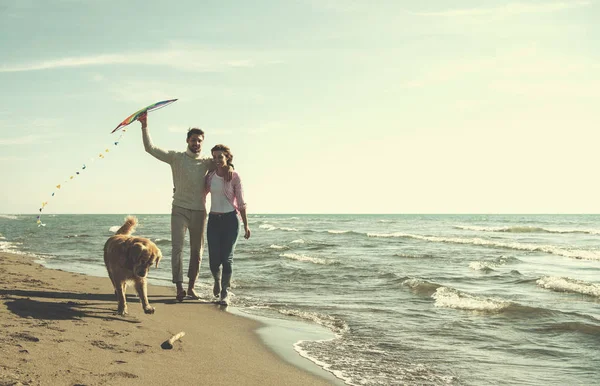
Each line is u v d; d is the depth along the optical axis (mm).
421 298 7852
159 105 6750
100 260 13945
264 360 4230
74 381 3059
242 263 13180
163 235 30281
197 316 5996
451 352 4770
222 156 6863
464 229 41938
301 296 8078
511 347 4977
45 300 5863
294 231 37500
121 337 4371
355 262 13734
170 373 3531
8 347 3566
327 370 4051
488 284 9844
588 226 48625
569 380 3959
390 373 4043
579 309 7160
